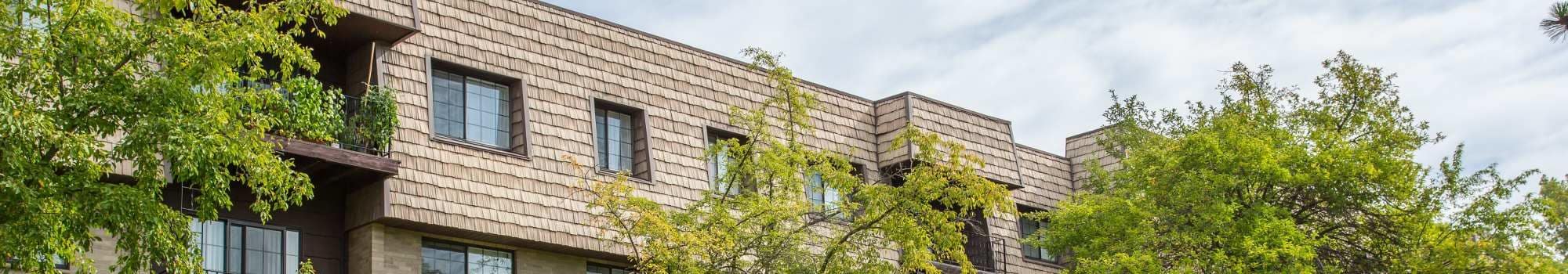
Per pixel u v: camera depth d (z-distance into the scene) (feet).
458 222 77.36
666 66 92.38
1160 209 94.58
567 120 84.94
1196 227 91.61
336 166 73.77
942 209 109.50
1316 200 96.89
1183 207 93.45
